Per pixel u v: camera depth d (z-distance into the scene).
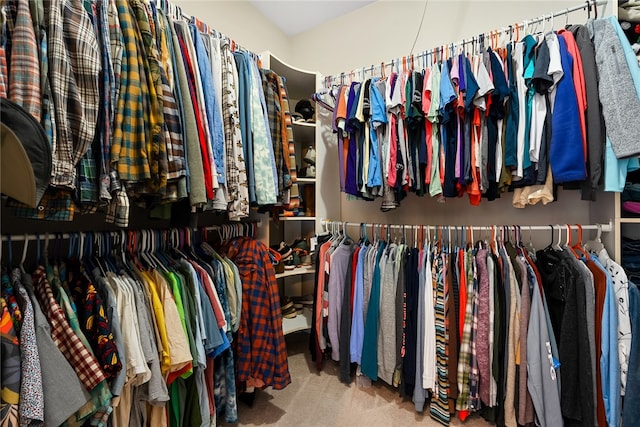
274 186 1.41
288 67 2.01
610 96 1.20
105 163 0.83
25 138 0.58
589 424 1.22
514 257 1.44
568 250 1.44
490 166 1.44
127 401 0.99
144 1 0.98
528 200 1.41
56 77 0.74
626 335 1.24
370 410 1.56
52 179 0.72
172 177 0.96
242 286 1.43
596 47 1.25
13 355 0.70
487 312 1.40
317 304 1.92
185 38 1.12
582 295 1.27
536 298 1.32
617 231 1.38
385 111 1.68
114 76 0.85
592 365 1.25
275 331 1.46
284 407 1.58
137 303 0.99
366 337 1.67
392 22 2.31
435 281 1.54
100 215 1.43
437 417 1.48
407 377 1.53
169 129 0.96
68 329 0.82
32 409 0.71
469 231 1.62
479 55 1.46
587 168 1.26
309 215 2.27
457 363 1.45
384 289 1.64
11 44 0.70
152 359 0.98
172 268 1.20
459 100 1.43
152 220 1.60
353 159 1.82
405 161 1.63
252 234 1.75
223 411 1.40
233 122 1.25
